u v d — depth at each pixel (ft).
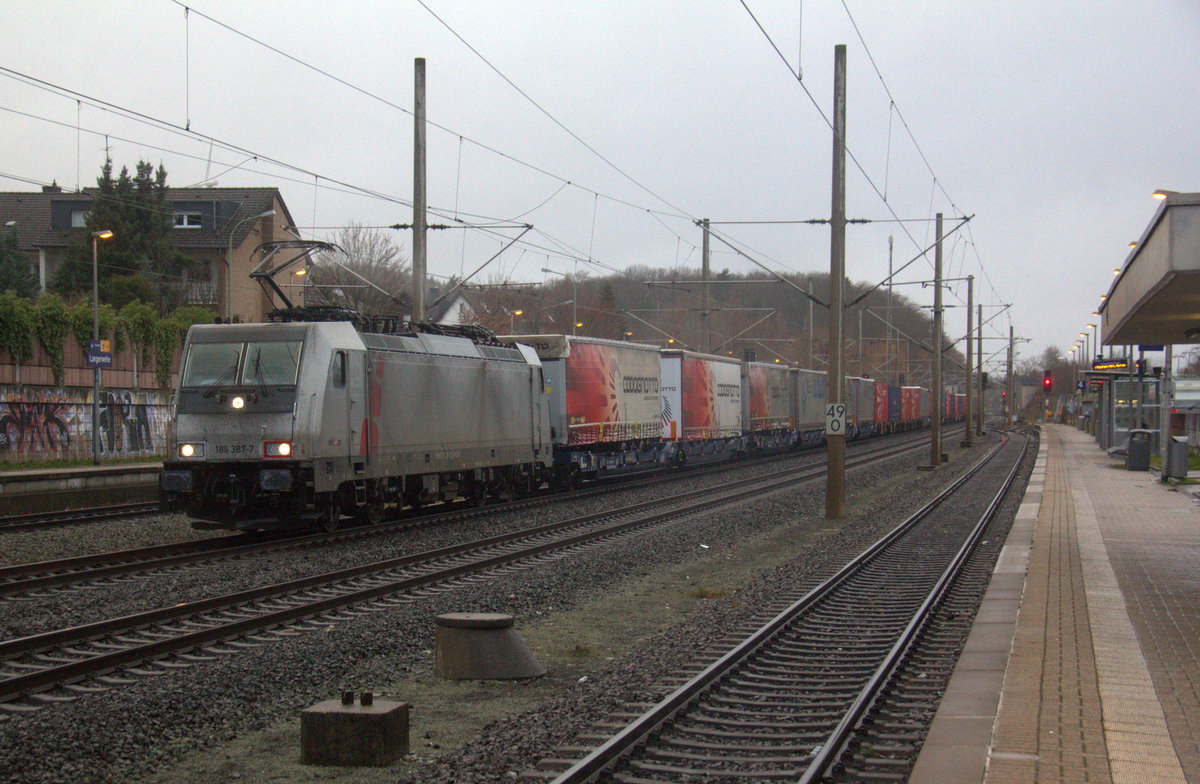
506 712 26.89
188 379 55.26
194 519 60.29
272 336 55.21
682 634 35.29
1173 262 36.96
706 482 102.01
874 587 45.52
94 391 104.88
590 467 94.73
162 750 23.06
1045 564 48.19
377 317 63.26
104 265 163.32
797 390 166.20
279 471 52.75
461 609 39.45
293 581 41.81
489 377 73.77
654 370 110.01
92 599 39.09
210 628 33.01
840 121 73.36
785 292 328.29
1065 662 28.60
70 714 24.68
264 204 193.98
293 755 23.17
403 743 23.06
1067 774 19.31
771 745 22.93
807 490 94.43
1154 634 32.48
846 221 75.05
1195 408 158.81
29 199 204.13
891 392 233.96
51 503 75.61
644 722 23.09
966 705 24.64
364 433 58.59
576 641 35.76
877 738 23.12
